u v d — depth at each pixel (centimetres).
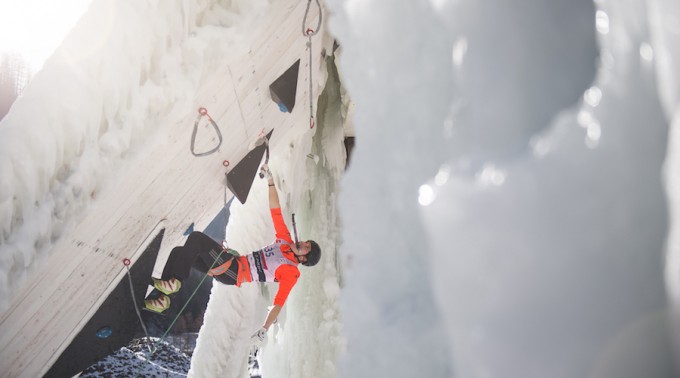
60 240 305
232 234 618
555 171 78
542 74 89
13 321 325
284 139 596
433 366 101
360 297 119
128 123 325
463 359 85
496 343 78
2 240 288
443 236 87
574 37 88
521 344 77
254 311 604
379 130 124
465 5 97
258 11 371
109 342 412
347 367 117
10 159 285
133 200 367
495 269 80
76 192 311
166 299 433
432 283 104
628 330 72
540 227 78
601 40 82
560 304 75
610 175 75
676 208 72
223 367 596
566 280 75
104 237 359
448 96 107
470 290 83
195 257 441
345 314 121
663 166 75
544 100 88
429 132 112
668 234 73
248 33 373
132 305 422
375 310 115
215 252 454
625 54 79
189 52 346
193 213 494
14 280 287
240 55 381
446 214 87
